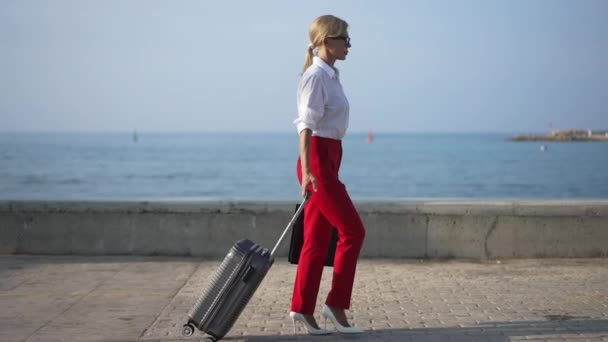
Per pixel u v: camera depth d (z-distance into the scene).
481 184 43.09
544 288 5.85
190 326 4.27
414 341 4.34
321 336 4.50
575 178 46.31
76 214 7.42
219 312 4.22
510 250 7.18
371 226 7.28
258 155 96.31
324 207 4.43
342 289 4.52
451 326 4.69
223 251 7.36
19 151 105.88
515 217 7.17
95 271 6.64
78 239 7.41
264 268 4.24
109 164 68.56
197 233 7.37
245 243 4.32
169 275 6.49
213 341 4.30
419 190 40.00
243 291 4.23
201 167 64.19
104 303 5.43
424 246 7.24
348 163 73.25
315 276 4.54
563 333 4.48
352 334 4.54
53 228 7.43
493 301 5.41
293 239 4.64
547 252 7.16
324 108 4.40
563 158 78.06
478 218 7.19
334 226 4.52
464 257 7.21
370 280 6.25
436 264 6.96
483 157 84.94
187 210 7.35
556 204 7.13
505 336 4.43
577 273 6.45
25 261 7.12
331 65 4.53
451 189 40.22
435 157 87.38
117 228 7.41
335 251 4.64
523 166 62.34
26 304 5.41
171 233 7.39
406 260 7.17
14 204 7.41
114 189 39.88
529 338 4.37
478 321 4.81
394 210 7.23
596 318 4.86
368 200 7.34
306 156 4.33
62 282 6.18
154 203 7.36
